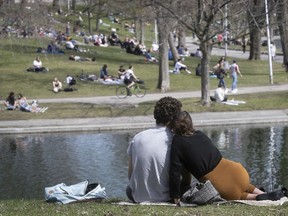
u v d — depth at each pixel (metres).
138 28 138.50
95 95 58.78
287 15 53.91
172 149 11.95
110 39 111.69
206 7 45.47
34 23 55.69
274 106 48.31
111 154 32.69
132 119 44.31
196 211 11.44
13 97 49.97
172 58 89.44
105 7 93.88
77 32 118.31
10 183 26.22
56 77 67.38
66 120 44.56
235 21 46.38
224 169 12.33
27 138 39.84
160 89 61.22
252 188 12.98
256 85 64.12
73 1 136.50
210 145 12.22
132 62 82.38
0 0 52.16
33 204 14.27
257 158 30.14
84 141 37.66
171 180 11.91
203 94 48.22
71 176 27.33
